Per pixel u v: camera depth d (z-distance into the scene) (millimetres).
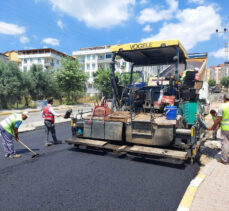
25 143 6270
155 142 4129
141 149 4117
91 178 3533
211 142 5477
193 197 2682
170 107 4129
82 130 5148
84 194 2961
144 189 3104
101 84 35406
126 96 5754
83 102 38688
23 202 2746
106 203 2699
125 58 5848
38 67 26938
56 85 30172
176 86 4848
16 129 4703
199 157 4664
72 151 5301
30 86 23672
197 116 4484
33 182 3385
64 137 7297
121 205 2645
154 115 4539
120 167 4082
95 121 4812
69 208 2588
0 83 20000
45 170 3930
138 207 2592
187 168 4004
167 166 4133
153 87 5320
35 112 18812
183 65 5805
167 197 2848
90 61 52688
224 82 64188
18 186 3236
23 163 4348
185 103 4676
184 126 4699
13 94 21188
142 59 5980
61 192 3023
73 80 29828
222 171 3623
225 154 3990
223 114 3990
